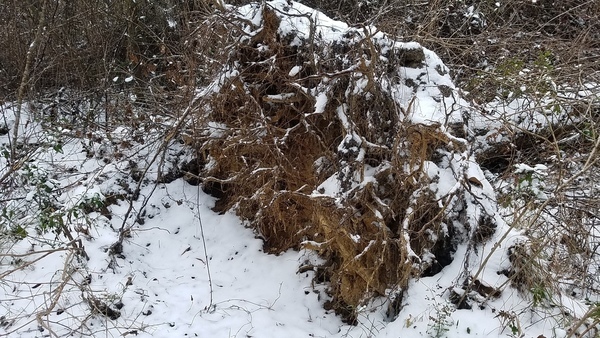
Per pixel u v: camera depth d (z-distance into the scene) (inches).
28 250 152.2
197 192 185.9
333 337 132.0
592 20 232.5
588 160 137.8
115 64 236.4
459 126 141.9
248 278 155.0
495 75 193.6
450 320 120.6
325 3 252.1
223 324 135.4
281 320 138.0
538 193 124.8
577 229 140.3
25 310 133.3
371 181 129.6
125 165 189.6
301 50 150.4
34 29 227.3
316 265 149.7
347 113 134.7
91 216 167.8
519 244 128.0
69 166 193.3
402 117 133.3
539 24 238.1
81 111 225.6
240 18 156.9
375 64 131.0
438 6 226.8
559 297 123.0
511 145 167.5
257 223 163.9
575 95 182.2
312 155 151.4
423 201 130.3
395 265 135.2
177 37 241.3
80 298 137.2
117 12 242.1
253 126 157.9
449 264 134.8
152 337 129.8
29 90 220.7
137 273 152.5
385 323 130.4
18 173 175.3
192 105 166.2
